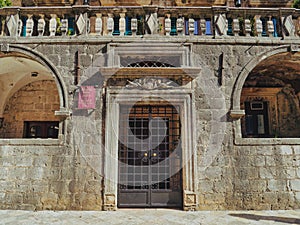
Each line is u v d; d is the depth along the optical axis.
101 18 8.05
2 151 7.27
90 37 7.78
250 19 8.20
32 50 7.73
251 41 7.79
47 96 10.60
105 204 7.02
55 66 7.68
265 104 10.43
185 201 7.02
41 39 7.75
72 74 7.66
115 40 7.73
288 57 8.13
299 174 7.19
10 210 6.97
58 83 7.59
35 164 7.21
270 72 9.44
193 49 7.76
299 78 9.86
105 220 6.20
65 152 7.27
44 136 10.50
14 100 10.55
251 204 7.04
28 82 10.57
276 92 10.18
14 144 7.29
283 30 7.95
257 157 7.25
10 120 10.41
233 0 11.37
